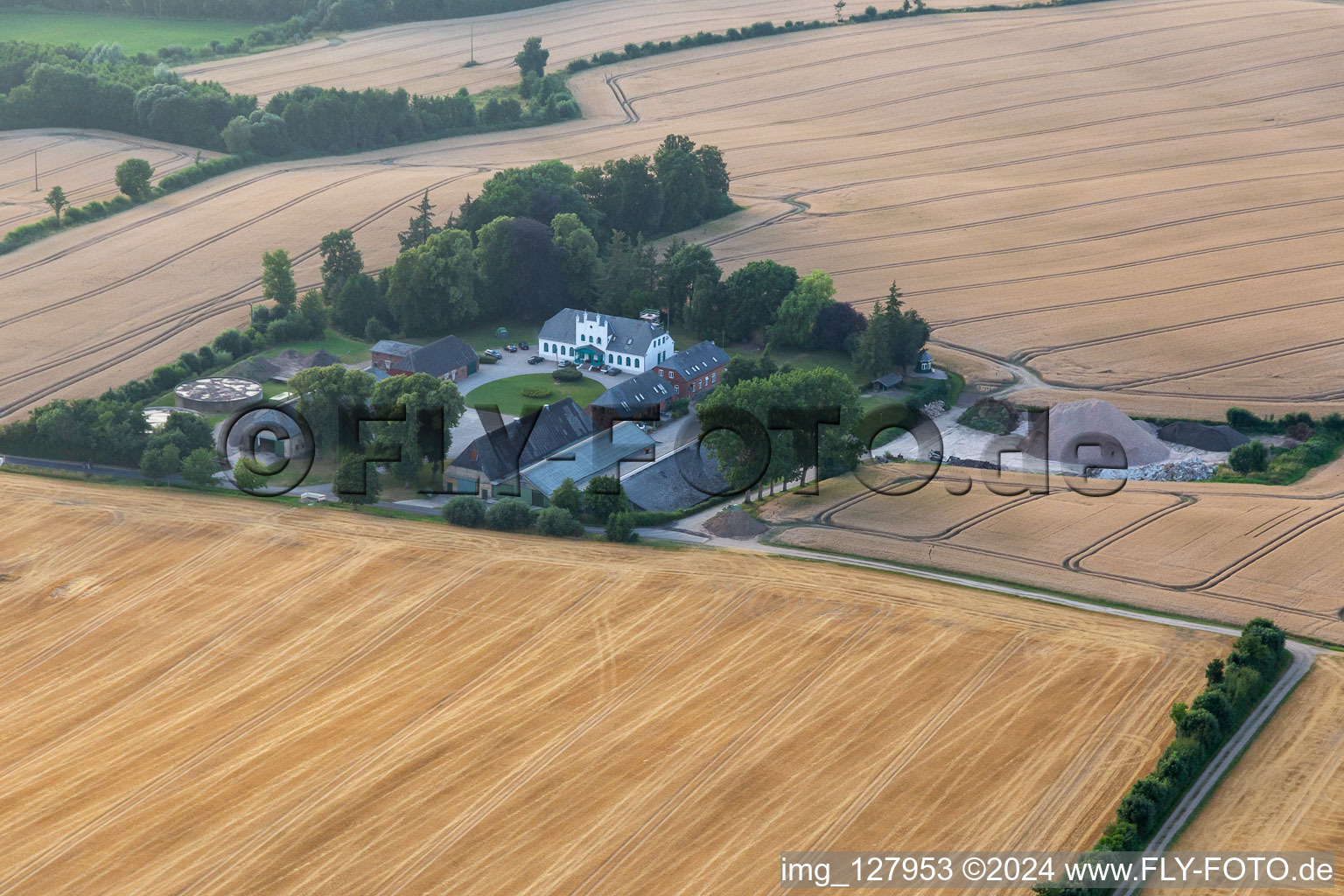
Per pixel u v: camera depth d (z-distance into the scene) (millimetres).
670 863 76812
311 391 136500
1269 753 85750
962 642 100438
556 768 85625
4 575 110812
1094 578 111750
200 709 92938
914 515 124250
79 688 95688
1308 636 101938
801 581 110375
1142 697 92688
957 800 82000
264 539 117250
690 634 102000
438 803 82250
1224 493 129625
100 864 77125
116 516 121312
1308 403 157250
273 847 78562
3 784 84562
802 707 92188
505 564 112938
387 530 119562
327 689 95250
